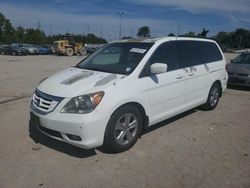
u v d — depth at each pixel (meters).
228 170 4.29
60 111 4.31
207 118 6.71
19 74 14.56
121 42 5.91
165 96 5.43
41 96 4.62
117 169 4.25
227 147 5.11
